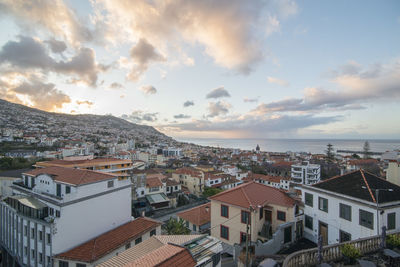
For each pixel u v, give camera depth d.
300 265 12.19
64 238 23.75
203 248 13.58
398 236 15.03
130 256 13.70
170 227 30.92
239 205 23.98
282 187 78.69
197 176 75.94
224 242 25.73
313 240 23.62
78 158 57.84
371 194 19.03
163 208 58.75
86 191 26.11
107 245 24.41
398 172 30.86
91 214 26.59
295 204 24.77
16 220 28.52
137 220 30.72
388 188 20.53
